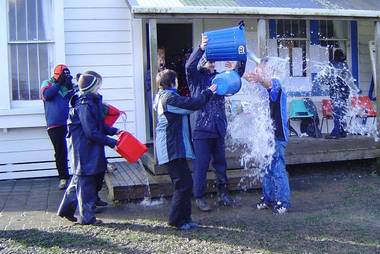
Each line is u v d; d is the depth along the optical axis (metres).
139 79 9.11
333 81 9.89
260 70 6.58
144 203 6.95
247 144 8.42
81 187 5.85
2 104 8.43
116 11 8.98
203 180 6.47
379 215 6.23
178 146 5.54
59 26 8.60
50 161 8.76
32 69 8.69
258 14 8.19
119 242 5.26
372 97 10.66
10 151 8.61
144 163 8.26
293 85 10.30
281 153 6.42
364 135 9.69
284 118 6.35
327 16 8.59
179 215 5.66
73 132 5.82
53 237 5.43
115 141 5.74
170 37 10.83
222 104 6.50
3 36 8.43
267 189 6.56
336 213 6.33
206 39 6.09
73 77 8.80
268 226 5.79
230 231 5.61
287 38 10.35
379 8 9.15
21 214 6.43
